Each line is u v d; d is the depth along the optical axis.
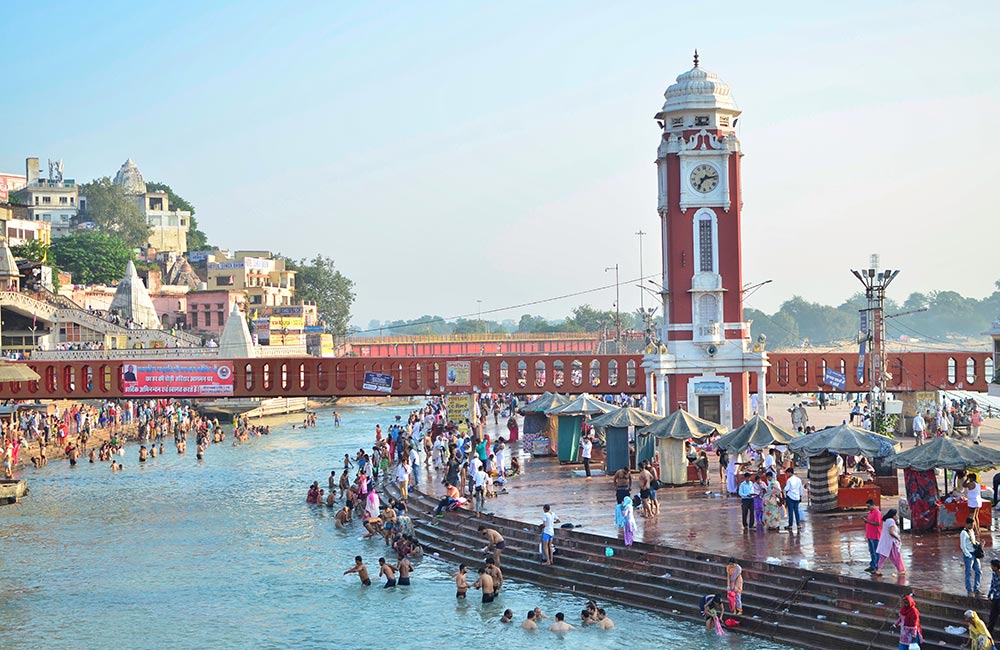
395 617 38.78
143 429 99.38
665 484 53.19
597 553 41.38
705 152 65.44
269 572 46.22
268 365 79.94
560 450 64.31
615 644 34.12
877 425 66.25
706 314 66.31
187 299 161.62
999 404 110.50
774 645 33.19
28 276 133.50
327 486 70.56
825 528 41.34
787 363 79.62
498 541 43.81
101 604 41.81
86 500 65.81
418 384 81.12
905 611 29.45
